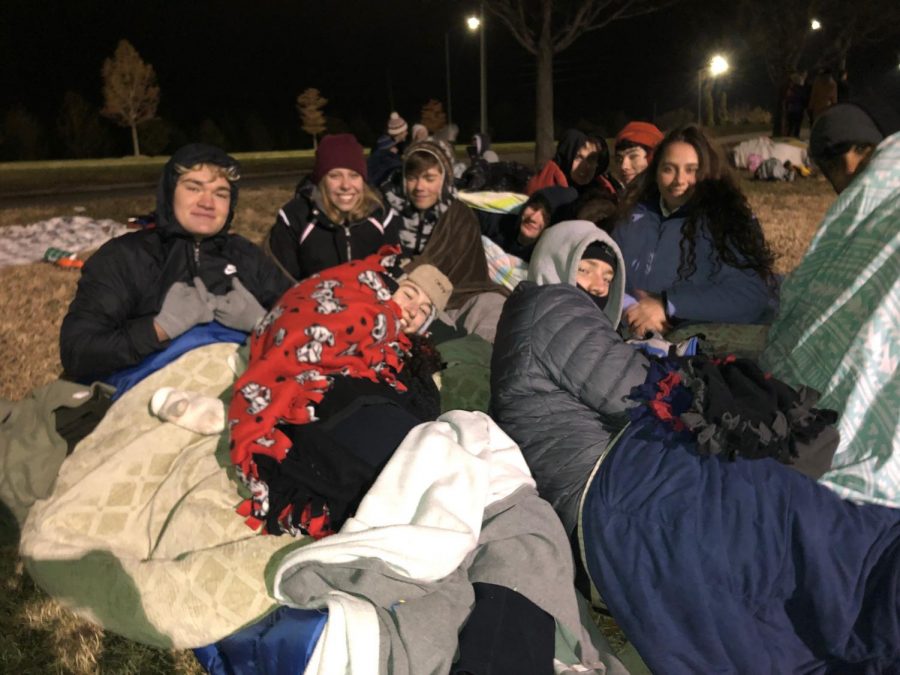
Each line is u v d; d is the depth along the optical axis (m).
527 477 2.79
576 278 3.55
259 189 18.88
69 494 3.06
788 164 15.80
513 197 5.72
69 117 48.22
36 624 3.04
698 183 4.17
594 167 6.38
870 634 2.45
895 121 3.10
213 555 2.68
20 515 3.25
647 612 2.53
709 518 2.52
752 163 16.53
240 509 2.77
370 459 2.74
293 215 4.78
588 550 2.66
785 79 23.30
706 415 2.57
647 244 4.30
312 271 4.77
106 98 48.75
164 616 2.66
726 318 4.07
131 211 13.82
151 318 3.43
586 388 2.81
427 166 4.98
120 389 3.44
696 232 4.14
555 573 2.62
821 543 2.48
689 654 2.49
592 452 2.81
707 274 4.16
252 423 2.76
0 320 6.41
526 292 3.01
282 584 2.52
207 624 2.60
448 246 4.97
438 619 2.46
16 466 3.22
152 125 49.16
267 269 3.96
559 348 2.85
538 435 2.89
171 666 2.84
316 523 2.69
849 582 2.47
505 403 2.97
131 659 2.86
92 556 2.90
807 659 2.53
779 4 30.53
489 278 5.13
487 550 2.62
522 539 2.64
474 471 2.64
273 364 2.81
